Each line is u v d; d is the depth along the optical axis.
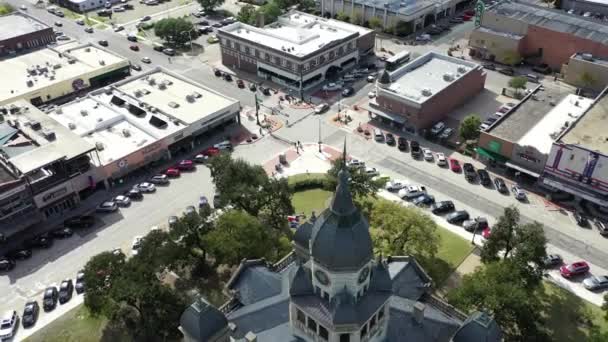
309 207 134.50
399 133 165.75
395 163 151.62
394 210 111.62
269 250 106.94
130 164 147.00
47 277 117.38
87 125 159.88
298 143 160.75
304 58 184.75
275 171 148.38
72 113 167.50
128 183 148.00
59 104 186.62
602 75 182.25
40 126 150.75
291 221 128.38
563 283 110.81
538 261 101.44
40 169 131.75
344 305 68.25
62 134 145.38
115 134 157.12
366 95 187.88
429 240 108.19
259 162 152.88
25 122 153.00
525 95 179.50
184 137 158.12
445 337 79.88
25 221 128.50
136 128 160.50
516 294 88.94
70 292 112.50
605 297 96.06
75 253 123.94
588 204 133.38
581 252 118.69
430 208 133.50
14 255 122.31
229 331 75.75
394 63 199.88
